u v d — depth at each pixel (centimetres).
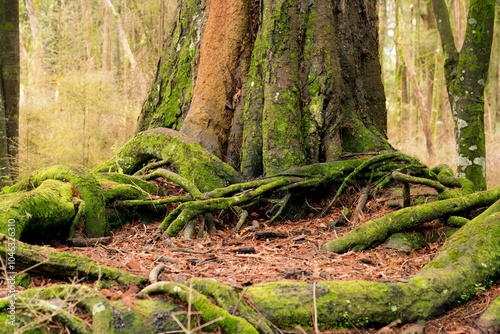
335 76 711
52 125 1230
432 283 387
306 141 691
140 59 2158
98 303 310
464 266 412
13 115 831
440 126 1930
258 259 475
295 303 347
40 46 1841
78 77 1278
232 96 735
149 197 628
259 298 346
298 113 692
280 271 427
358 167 658
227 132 726
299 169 650
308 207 657
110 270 368
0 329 294
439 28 833
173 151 680
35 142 1191
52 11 2470
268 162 667
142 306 321
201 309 317
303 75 711
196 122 722
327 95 703
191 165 662
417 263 466
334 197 648
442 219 550
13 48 816
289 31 710
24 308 305
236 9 745
